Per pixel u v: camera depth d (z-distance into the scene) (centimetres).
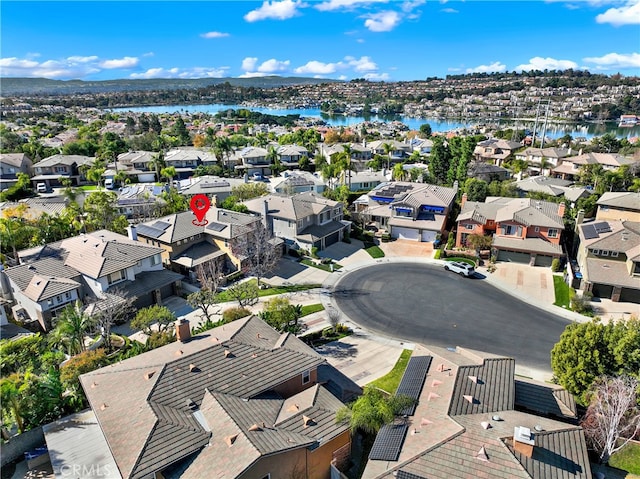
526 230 5931
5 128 16575
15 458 2689
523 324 4441
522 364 3784
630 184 9594
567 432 2373
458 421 2369
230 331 3228
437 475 2062
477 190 7988
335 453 2564
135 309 4434
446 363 2908
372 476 2123
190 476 2097
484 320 4519
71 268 4781
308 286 5344
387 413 2475
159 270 5169
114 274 4634
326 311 4719
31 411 2856
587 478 2091
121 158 11894
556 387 3147
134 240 5403
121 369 2847
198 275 5256
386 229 7231
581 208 7281
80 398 3012
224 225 5862
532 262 5831
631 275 4828
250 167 12081
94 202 7200
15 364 3409
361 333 4275
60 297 4425
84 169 11312
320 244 6488
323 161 12525
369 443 2814
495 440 2219
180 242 5622
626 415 2698
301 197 6938
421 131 19125
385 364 3750
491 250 6022
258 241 5450
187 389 2608
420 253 6397
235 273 5591
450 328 4369
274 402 2703
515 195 8100
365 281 5481
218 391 2627
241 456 2138
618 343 2945
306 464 2408
